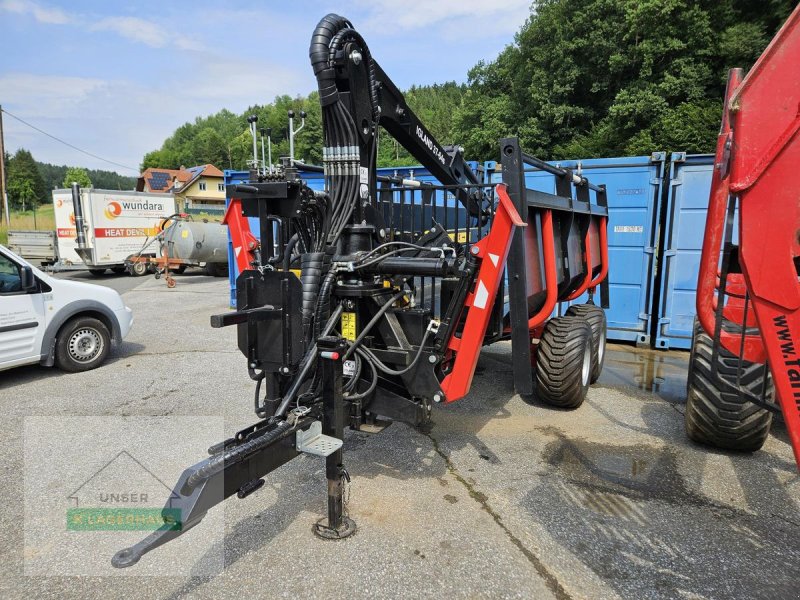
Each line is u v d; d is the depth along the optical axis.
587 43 25.92
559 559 2.88
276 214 3.01
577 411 5.19
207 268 18.42
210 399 5.48
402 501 3.46
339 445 2.80
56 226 18.34
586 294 8.31
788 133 1.96
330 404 2.88
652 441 4.45
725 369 4.00
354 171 3.51
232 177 10.56
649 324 8.10
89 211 17.25
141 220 18.64
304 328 3.10
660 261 8.05
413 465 3.98
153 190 63.62
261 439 2.46
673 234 7.71
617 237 8.10
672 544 3.02
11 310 5.81
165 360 7.05
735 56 22.38
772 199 2.02
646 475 3.84
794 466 3.98
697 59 23.47
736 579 2.73
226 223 4.46
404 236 4.75
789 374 2.05
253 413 5.06
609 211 8.09
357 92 3.52
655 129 22.16
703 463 4.04
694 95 22.36
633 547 2.99
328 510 3.12
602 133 24.05
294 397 2.93
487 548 2.96
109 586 2.67
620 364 7.14
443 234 4.23
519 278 3.89
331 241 3.44
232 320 2.58
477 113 33.28
